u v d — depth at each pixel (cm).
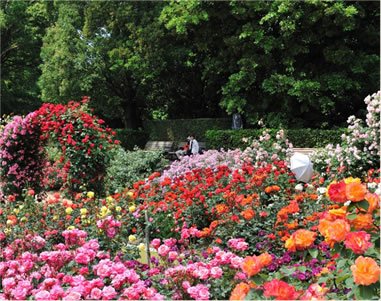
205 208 586
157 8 1967
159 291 336
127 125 2261
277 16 1611
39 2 2544
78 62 1939
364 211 270
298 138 1612
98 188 823
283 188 647
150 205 593
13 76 2706
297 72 1747
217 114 2266
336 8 1552
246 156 961
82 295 293
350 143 880
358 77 1739
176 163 1020
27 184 869
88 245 370
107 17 1964
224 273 336
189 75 2139
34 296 307
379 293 231
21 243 420
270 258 256
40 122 858
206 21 1766
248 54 1708
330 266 326
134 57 1903
